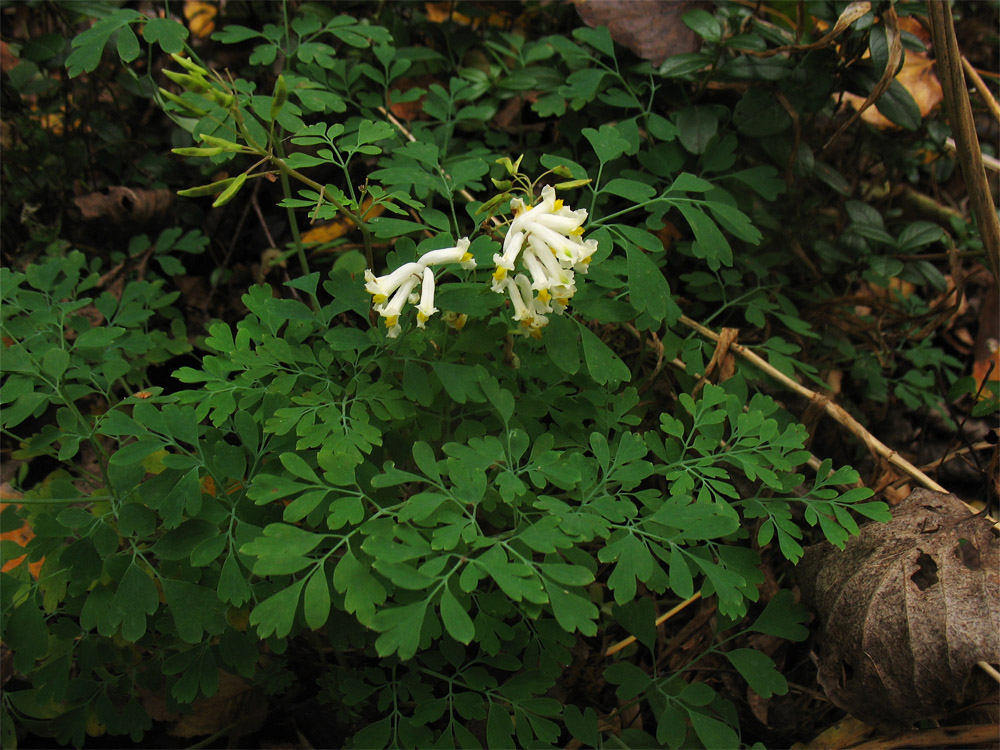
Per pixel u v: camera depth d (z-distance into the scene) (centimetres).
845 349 25
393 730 16
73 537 20
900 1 22
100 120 26
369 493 16
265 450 17
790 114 23
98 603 16
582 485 16
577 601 14
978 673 17
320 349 18
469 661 18
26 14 27
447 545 14
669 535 16
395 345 17
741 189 24
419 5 28
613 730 18
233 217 27
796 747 19
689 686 17
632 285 17
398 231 17
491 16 28
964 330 28
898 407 26
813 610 19
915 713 17
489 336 17
